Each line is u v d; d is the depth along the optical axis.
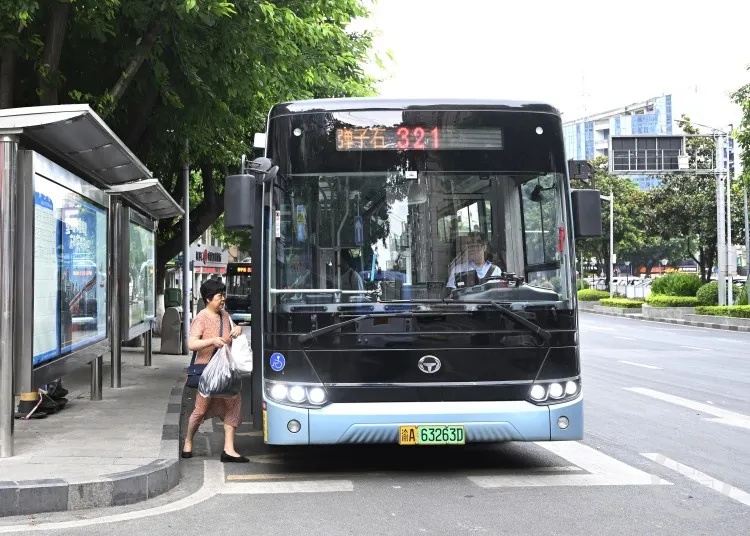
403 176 7.42
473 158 7.50
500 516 6.18
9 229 7.62
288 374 7.18
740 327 32.47
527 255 7.43
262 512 6.37
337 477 7.65
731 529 5.83
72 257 9.41
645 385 14.66
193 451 9.11
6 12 10.34
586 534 5.70
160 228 26.17
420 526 5.92
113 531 5.87
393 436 7.11
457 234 7.37
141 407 10.95
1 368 7.66
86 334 10.18
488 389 7.22
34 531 5.87
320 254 7.29
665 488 7.11
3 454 7.62
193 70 12.84
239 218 7.34
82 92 13.30
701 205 44.84
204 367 8.52
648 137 35.97
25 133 7.86
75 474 6.88
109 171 10.77
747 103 27.66
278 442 7.13
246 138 19.44
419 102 7.53
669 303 40.97
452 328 7.23
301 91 15.34
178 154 18.89
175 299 26.70
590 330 32.00
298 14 13.52
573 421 7.33
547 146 7.61
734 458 8.43
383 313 7.20
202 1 11.10
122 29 12.79
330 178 7.39
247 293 37.88
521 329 7.31
